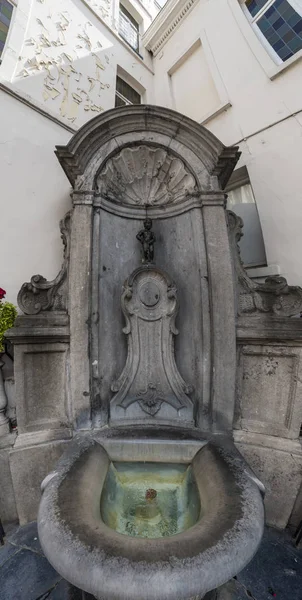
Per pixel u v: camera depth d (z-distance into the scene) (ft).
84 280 7.90
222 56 12.62
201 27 13.87
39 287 7.96
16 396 7.44
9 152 9.56
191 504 5.67
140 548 3.74
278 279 7.70
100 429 7.88
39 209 10.03
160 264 9.66
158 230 9.87
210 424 7.80
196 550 3.71
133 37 17.17
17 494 7.14
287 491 6.92
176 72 15.78
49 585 5.50
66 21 12.34
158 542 3.87
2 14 10.42
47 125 10.76
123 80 15.29
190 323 8.72
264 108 10.93
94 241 8.27
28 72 10.47
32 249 9.65
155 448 7.00
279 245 10.05
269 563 5.94
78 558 3.62
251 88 11.41
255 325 7.69
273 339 7.39
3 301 8.76
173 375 8.42
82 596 5.20
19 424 7.47
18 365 7.49
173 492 6.39
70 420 7.99
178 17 15.14
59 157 7.99
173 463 6.92
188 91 14.83
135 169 9.47
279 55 11.38
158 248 9.79
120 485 6.51
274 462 7.11
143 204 9.86
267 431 7.47
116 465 6.88
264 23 12.09
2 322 7.31
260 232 11.33
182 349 8.87
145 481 6.66
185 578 3.37
